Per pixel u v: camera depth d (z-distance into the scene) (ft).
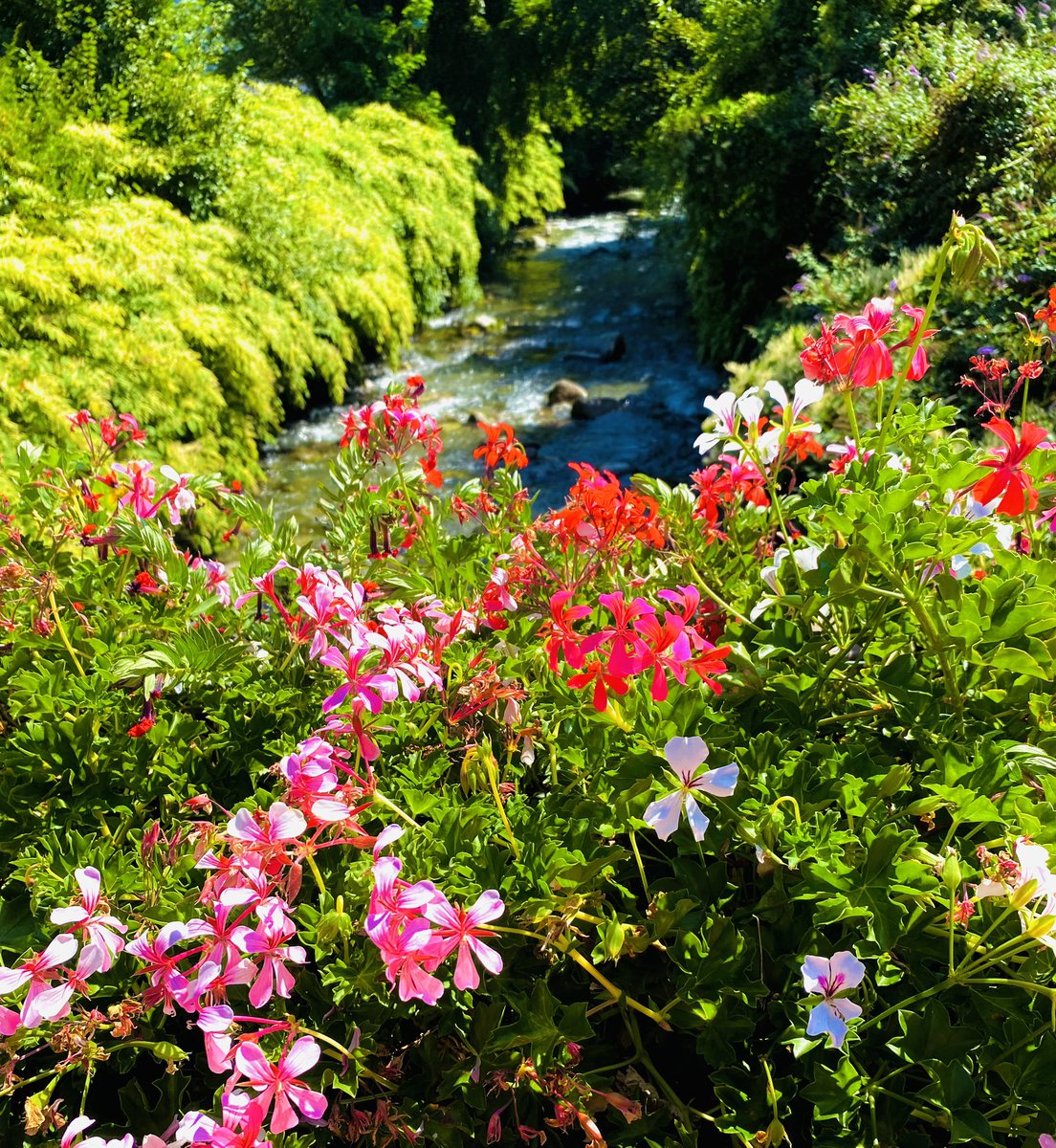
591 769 4.76
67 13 32.45
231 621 6.31
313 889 4.55
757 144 31.94
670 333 38.86
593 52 60.13
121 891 4.41
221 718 5.49
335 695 4.45
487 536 7.14
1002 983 3.76
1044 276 18.56
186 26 34.35
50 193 25.22
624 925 3.97
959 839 4.32
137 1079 4.44
